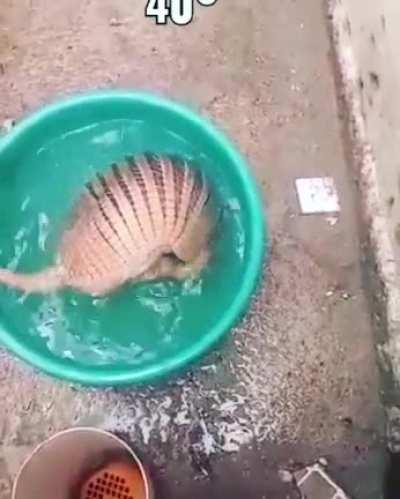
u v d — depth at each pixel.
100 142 1.32
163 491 1.25
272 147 1.35
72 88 1.37
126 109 1.29
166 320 1.26
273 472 1.25
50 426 1.26
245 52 1.38
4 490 1.24
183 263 1.24
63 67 1.38
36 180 1.31
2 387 1.27
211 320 1.25
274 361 1.27
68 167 1.31
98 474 1.21
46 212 1.30
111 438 1.17
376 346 1.26
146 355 1.25
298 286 1.29
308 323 1.29
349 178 1.32
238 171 1.24
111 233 1.22
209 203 1.25
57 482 1.17
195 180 1.25
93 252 1.23
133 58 1.38
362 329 1.28
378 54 1.20
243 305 1.18
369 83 1.25
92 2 1.40
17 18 1.39
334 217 1.32
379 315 1.24
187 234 1.22
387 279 1.22
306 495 1.24
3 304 1.26
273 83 1.37
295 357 1.28
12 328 1.22
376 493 1.25
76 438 1.15
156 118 1.30
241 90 1.37
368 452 1.25
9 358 1.27
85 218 1.24
